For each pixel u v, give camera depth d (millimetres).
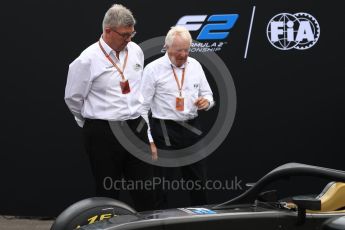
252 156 23125
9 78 23531
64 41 23219
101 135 16422
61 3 23109
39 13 23234
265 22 22781
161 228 12453
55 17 23188
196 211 13305
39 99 23500
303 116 22938
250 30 22812
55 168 23641
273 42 22812
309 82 22828
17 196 23844
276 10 22734
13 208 23906
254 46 22875
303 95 22875
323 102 22844
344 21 22578
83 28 23109
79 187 23594
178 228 12492
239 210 13289
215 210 13453
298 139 22984
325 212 13047
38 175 23719
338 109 22812
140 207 17062
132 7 22984
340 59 22688
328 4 22594
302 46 22750
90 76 16297
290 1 22672
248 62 22891
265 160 23109
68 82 16516
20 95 23547
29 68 23438
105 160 16547
